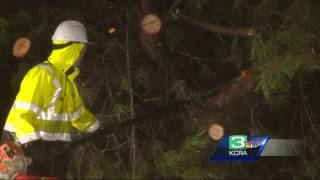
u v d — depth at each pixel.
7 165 7.01
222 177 9.55
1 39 10.21
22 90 7.29
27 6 10.88
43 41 10.54
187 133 10.02
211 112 9.80
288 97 10.59
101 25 10.75
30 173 7.26
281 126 10.91
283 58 9.31
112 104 10.10
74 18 10.68
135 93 10.12
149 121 10.15
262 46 9.41
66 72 7.71
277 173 10.79
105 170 9.20
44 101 7.39
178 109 9.27
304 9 9.50
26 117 7.14
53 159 7.43
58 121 7.57
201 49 11.41
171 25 11.12
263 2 9.87
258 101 10.03
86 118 7.99
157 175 9.39
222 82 11.10
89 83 10.24
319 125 10.52
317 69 9.73
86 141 8.00
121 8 10.73
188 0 10.60
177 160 9.23
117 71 10.28
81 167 9.34
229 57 10.76
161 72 10.61
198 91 11.03
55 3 11.03
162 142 10.27
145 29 10.10
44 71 7.41
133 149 9.66
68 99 7.68
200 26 10.70
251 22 10.29
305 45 9.34
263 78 9.17
